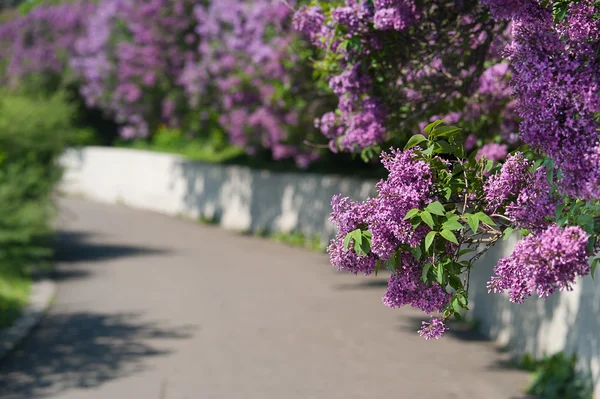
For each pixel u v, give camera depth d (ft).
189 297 51.60
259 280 57.82
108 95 102.99
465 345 39.14
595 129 12.38
